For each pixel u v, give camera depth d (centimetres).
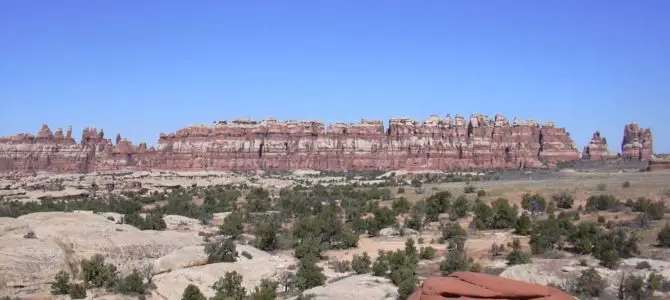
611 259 5878
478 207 10044
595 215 9638
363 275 6012
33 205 11519
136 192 15675
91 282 5812
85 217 7669
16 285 5619
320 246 7631
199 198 14825
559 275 5450
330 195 14112
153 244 6819
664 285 5131
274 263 6775
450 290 3123
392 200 13038
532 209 10438
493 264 6456
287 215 11131
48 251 6081
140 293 5716
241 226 9006
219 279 5697
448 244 7819
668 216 9000
